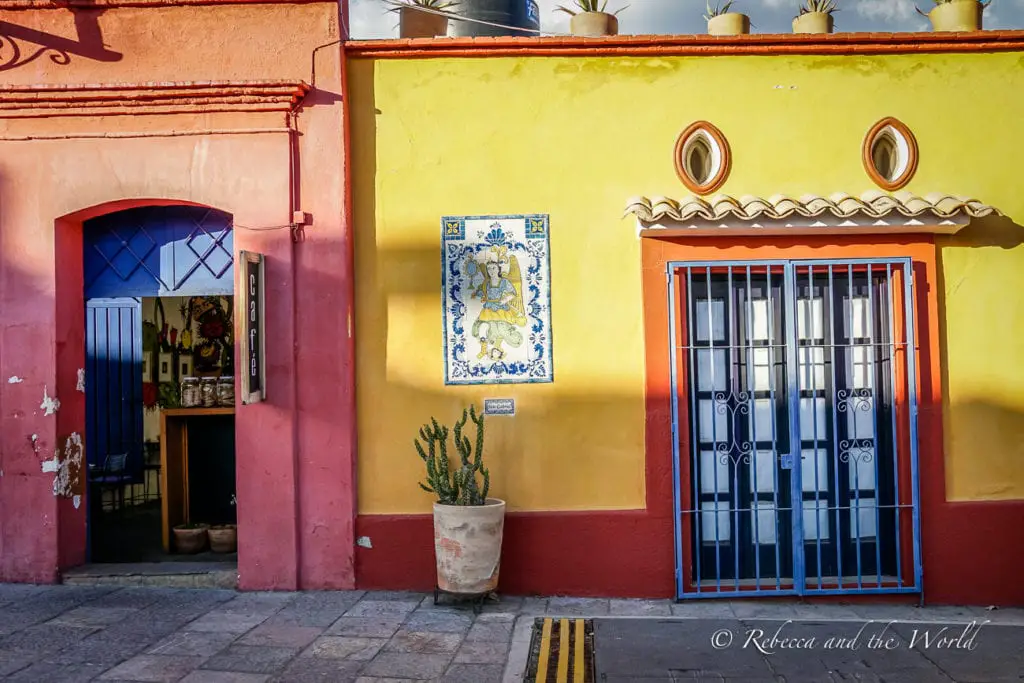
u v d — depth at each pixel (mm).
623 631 6148
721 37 7121
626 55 7195
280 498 6980
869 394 7211
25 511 7137
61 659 5395
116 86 6977
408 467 7086
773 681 5242
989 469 7043
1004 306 7109
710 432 7207
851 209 6707
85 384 7586
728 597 6953
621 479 7062
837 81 7227
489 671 5312
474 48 7137
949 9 7668
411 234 7152
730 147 7191
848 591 6922
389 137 7188
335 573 7008
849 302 7199
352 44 7113
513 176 7168
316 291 7039
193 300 9391
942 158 7207
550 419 7086
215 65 7156
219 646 5672
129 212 7656
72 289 7387
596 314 7117
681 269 7098
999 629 6309
